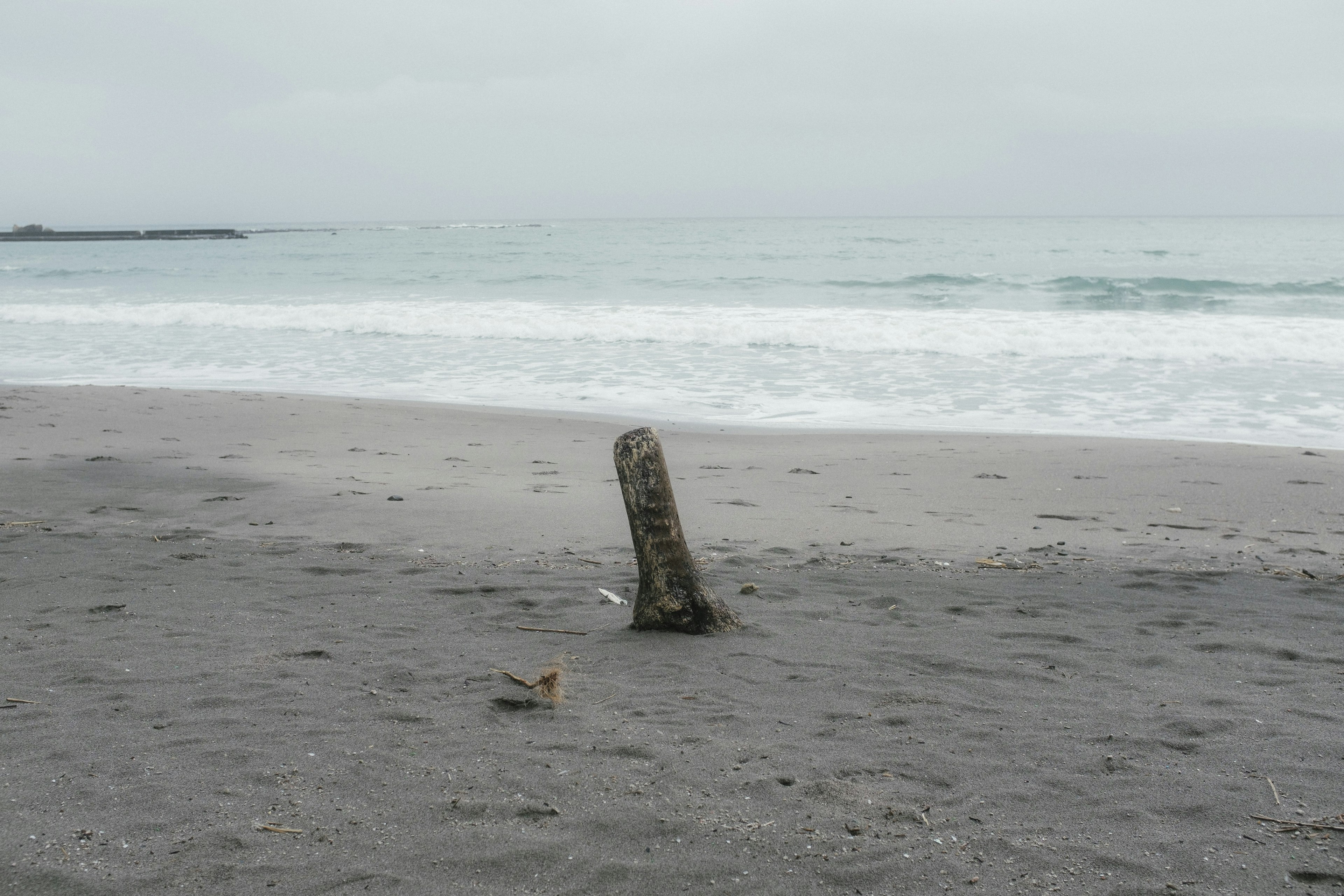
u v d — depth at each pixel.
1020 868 2.46
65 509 7.26
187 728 3.35
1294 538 6.64
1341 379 14.41
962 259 42.88
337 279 36.66
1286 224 113.62
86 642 4.31
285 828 2.64
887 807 2.78
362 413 12.67
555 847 2.56
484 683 3.87
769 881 2.40
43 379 16.20
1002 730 3.38
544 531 6.79
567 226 158.25
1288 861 2.46
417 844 2.57
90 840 2.56
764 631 4.59
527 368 16.92
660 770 3.04
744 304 25.77
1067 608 5.02
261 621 4.69
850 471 9.23
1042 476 8.88
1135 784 2.93
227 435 10.94
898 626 4.71
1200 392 13.66
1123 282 27.59
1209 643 4.39
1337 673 3.97
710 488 8.52
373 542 6.44
